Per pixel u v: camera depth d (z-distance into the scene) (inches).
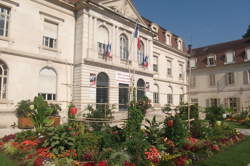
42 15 570.6
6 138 324.2
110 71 677.3
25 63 525.7
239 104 1122.7
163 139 287.0
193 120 387.2
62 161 216.5
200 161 259.1
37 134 311.9
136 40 794.8
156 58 984.3
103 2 673.6
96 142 259.0
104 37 682.2
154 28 997.8
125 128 281.4
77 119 335.3
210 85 1242.6
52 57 577.3
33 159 227.1
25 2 536.1
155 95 956.6
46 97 565.6
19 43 517.7
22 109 474.9
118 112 630.5
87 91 603.8
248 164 250.7
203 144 300.2
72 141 250.1
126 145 243.3
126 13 764.0
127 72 735.1
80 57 609.3
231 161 259.9
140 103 410.9
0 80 487.5
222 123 467.2
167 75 1037.8
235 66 1155.9
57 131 259.4
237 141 390.6
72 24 637.9
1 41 488.4
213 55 1254.9
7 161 239.3
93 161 221.3
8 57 496.1
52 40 593.9
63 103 592.4
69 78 615.2
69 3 625.3
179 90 1121.4
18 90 507.2
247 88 1102.4
